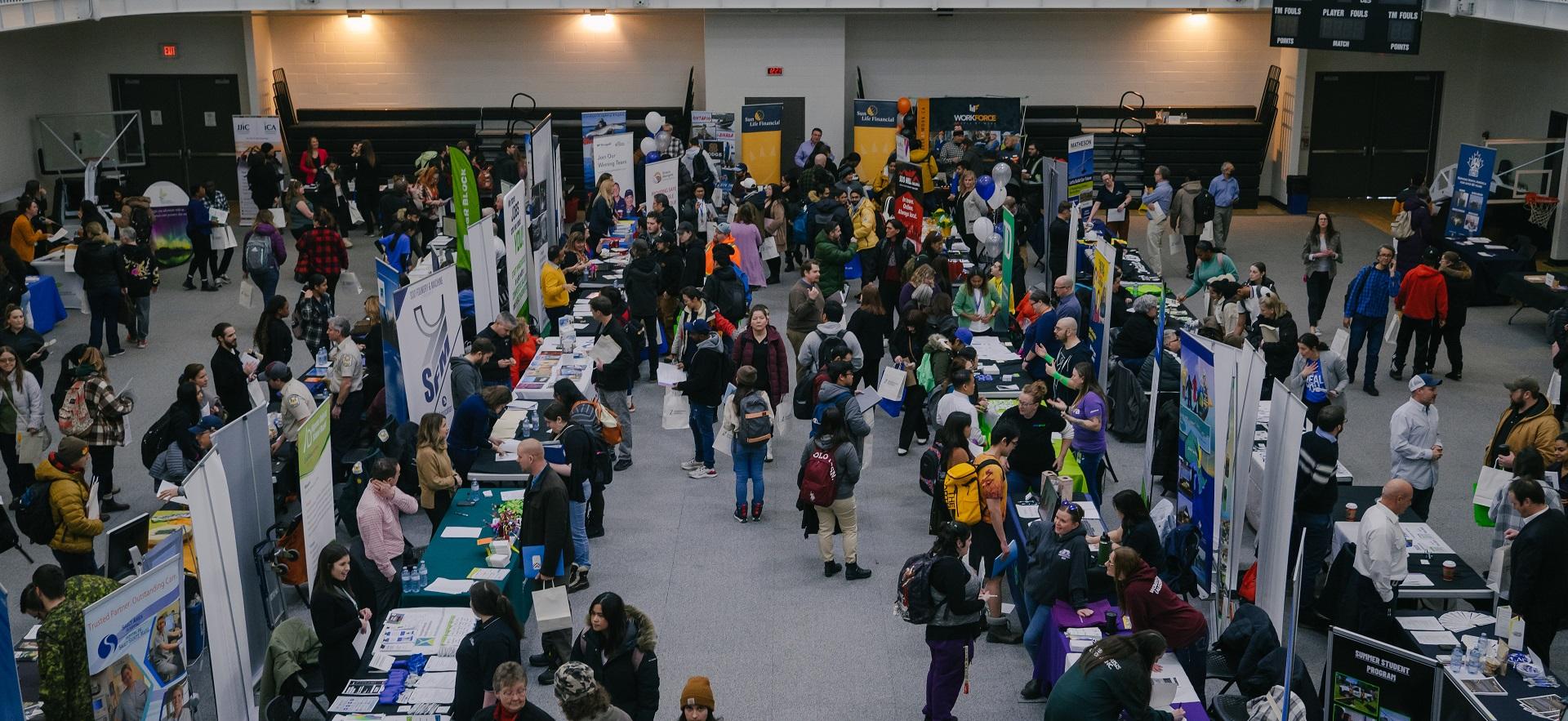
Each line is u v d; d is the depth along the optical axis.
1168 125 25.92
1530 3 18.31
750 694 9.03
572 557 10.00
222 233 19.66
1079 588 8.51
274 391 12.17
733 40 26.06
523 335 13.66
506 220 14.59
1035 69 27.02
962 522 9.64
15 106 24.33
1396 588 8.81
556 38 26.81
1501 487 9.73
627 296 15.59
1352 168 26.94
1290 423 8.60
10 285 15.98
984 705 8.86
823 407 11.04
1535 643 8.66
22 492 12.12
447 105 27.06
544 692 9.00
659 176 20.53
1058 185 19.50
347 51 26.62
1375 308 14.93
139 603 7.19
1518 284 17.70
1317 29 20.88
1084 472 11.43
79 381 11.77
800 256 20.88
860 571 10.74
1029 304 14.58
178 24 25.97
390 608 9.16
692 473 12.88
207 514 7.97
